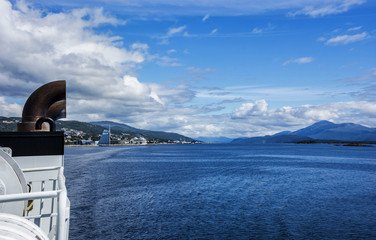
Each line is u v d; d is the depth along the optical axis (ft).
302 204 119.75
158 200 122.52
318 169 274.98
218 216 99.35
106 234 78.64
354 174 236.63
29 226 9.20
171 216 97.71
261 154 577.43
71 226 84.79
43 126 27.89
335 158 458.91
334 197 135.74
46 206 19.69
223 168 275.18
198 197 130.82
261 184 174.19
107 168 255.09
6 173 11.56
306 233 82.89
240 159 418.51
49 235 11.70
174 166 291.38
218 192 144.66
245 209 109.29
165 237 77.30
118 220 91.61
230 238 77.97
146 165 297.53
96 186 155.53
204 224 89.97
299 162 364.38
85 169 242.99
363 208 113.91
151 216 97.30
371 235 81.97
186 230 83.71
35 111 27.61
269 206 114.93
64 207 8.66
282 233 82.53
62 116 33.83
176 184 168.86
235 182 181.37
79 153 522.88
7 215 8.98
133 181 177.58
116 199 122.42
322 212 106.83
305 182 185.68
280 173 236.22
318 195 140.36
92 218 93.20
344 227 88.94
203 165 309.01
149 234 79.71
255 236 79.61
